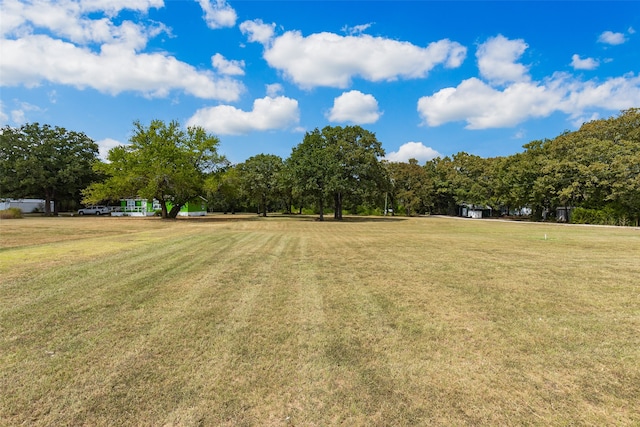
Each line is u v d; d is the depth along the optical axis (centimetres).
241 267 791
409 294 570
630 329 416
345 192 3875
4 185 4134
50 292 549
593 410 256
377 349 359
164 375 300
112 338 376
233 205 6500
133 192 3584
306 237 1588
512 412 253
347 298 545
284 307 495
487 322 440
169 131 3562
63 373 301
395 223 3162
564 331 410
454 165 6116
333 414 250
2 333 385
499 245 1288
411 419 245
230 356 339
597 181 3134
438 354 349
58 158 4412
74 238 1380
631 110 3575
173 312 465
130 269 738
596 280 677
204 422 239
